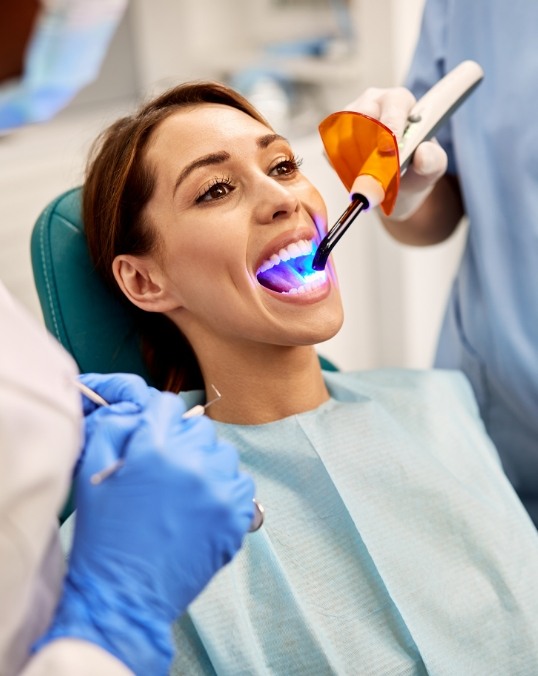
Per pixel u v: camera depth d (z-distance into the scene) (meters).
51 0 2.01
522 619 0.93
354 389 1.12
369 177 0.95
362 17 1.99
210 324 1.01
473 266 1.30
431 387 1.14
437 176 1.10
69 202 1.17
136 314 1.14
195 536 0.63
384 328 2.29
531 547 0.98
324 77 2.15
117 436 0.67
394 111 1.05
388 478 0.99
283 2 2.38
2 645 0.58
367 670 0.88
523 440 1.32
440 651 0.89
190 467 0.62
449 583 0.94
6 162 1.93
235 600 0.88
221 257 0.96
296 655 0.87
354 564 0.94
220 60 2.38
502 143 1.18
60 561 0.66
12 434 0.52
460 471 1.05
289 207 0.96
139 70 2.34
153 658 0.62
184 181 0.97
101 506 0.63
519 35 1.16
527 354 1.21
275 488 0.99
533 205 1.17
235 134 0.98
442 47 1.26
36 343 0.57
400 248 2.13
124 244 1.04
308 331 0.97
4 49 2.02
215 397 1.06
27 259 1.95
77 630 0.60
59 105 2.19
